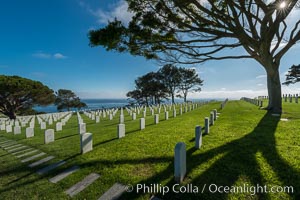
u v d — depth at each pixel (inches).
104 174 166.7
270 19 376.2
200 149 209.0
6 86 1113.4
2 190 157.6
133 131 358.3
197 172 152.9
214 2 363.3
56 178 171.2
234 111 577.9
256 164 160.6
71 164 197.5
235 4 309.3
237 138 245.1
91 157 212.4
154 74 2023.9
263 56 453.4
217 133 278.8
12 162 226.1
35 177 177.5
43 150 265.4
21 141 350.3
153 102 2169.0
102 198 133.6
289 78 1862.7
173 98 2047.2
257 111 522.9
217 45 406.9
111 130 386.0
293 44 443.5
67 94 2116.1
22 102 1290.6
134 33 320.5
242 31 346.3
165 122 453.7
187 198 122.6
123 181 151.2
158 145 235.0
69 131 434.3
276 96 507.2
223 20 331.3
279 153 182.7
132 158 196.5
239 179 138.8
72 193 144.2
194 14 330.0
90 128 467.5
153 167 170.9
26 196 145.6
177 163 140.3
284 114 446.6
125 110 1122.7
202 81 2016.5
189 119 466.9
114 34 299.7
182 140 251.6
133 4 310.5
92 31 308.2
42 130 497.4
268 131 276.2
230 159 173.9
